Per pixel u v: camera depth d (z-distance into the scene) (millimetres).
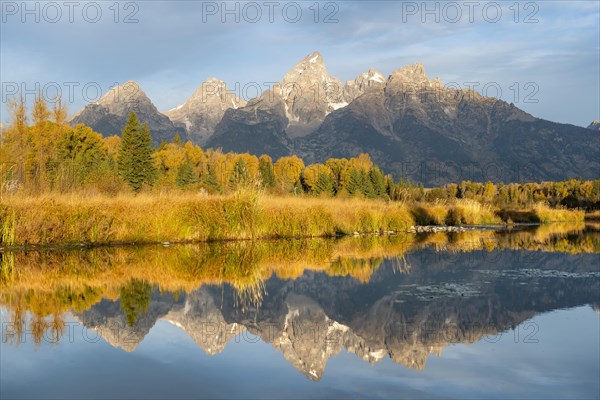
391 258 21531
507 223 48812
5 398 7219
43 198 23906
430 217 44719
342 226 32281
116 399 7191
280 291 14859
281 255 21922
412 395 7344
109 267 18062
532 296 14094
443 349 9641
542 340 10102
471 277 17062
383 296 14195
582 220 58750
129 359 8977
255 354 9320
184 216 25391
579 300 13570
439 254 22938
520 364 8703
